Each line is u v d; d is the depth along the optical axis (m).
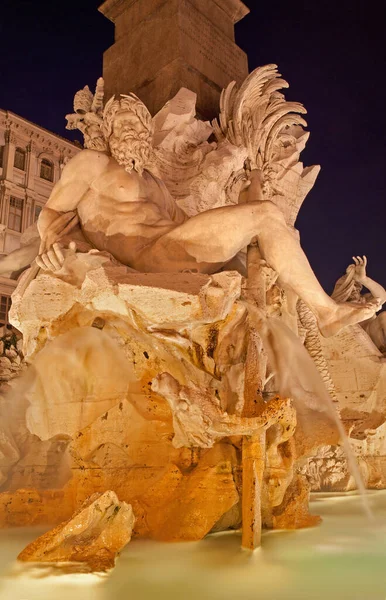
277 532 4.39
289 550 3.78
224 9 8.83
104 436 4.76
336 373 8.48
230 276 4.36
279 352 4.96
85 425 4.97
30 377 5.53
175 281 4.26
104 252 4.82
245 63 8.98
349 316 4.83
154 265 4.89
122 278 4.31
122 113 5.14
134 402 4.75
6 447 5.74
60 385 5.19
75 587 2.96
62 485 5.43
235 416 3.99
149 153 5.27
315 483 7.24
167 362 4.62
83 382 5.09
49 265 4.82
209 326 4.38
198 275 4.32
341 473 7.23
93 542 3.44
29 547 3.37
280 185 8.50
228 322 4.50
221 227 4.80
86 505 3.49
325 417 5.30
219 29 8.64
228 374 4.50
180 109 6.89
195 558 3.55
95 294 4.43
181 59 7.80
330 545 3.93
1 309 20.00
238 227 4.82
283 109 7.52
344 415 8.23
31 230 7.27
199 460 4.34
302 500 4.77
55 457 5.64
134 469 4.55
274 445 4.52
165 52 7.98
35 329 5.11
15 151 26.67
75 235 5.22
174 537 3.97
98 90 6.83
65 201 5.17
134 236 5.02
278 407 4.04
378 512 5.42
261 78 7.46
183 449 4.41
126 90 8.35
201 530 3.97
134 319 4.34
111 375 4.98
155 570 3.28
